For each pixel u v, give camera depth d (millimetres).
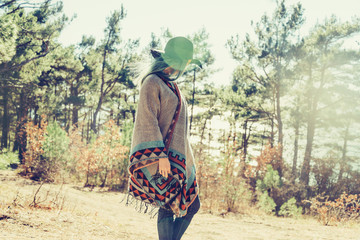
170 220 2066
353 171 19750
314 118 26875
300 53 24406
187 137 2115
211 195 12461
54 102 28562
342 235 7117
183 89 30609
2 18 12758
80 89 40719
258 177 18172
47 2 17125
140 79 2104
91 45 40031
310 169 19500
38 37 19109
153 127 1896
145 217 7902
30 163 15453
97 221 5059
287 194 16438
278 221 10594
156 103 1945
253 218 10984
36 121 30312
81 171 16516
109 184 16047
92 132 20844
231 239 5918
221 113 33031
